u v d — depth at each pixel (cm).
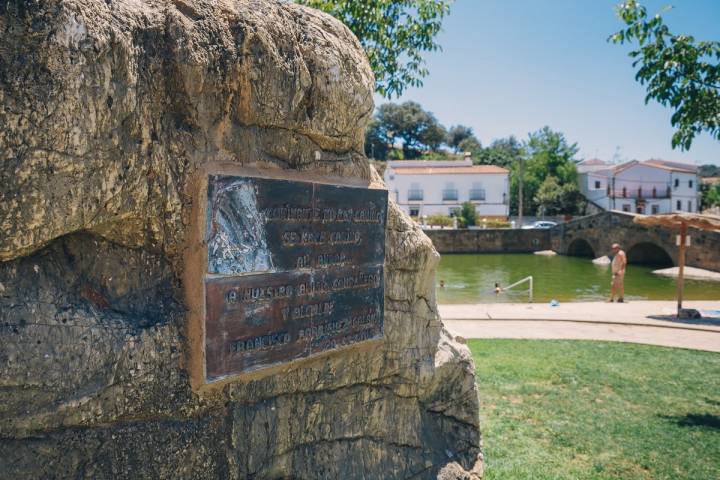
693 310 1153
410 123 6831
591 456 468
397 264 356
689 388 655
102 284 221
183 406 237
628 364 764
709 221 1117
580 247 3503
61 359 199
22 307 194
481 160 6994
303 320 282
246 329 254
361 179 333
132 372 219
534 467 443
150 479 226
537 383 673
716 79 558
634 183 5484
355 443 326
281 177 273
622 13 577
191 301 239
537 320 1128
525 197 5681
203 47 240
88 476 207
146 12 228
